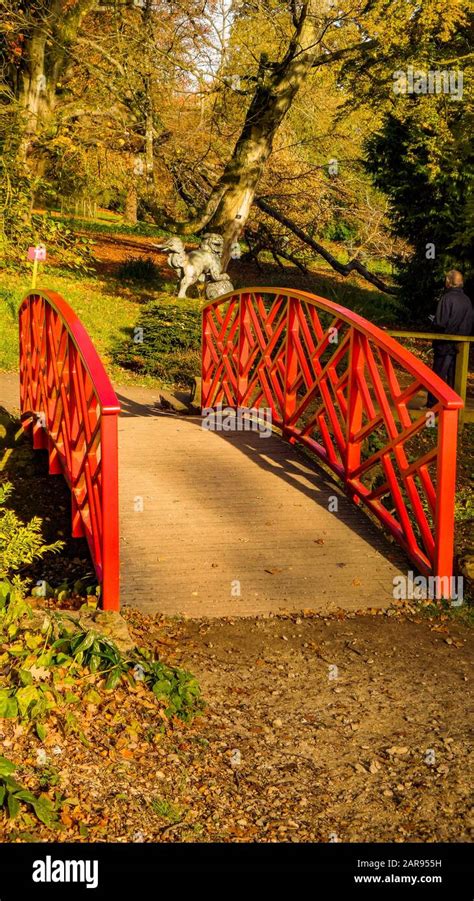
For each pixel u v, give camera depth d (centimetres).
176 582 671
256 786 421
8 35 1834
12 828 339
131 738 429
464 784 439
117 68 1842
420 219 1938
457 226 1828
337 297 2281
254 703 511
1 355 1449
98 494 659
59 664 458
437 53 1780
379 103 1905
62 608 620
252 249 2842
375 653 592
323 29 1833
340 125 2327
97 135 1939
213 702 505
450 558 686
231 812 395
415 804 419
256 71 1964
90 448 677
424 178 1883
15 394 1235
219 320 1148
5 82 1956
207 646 585
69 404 778
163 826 370
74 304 1814
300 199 2578
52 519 795
